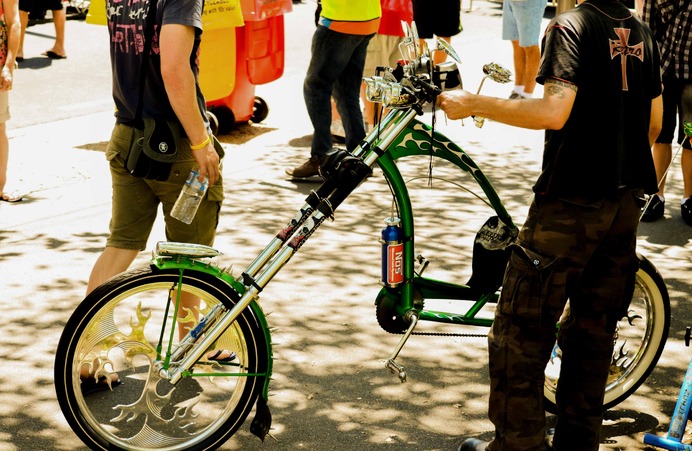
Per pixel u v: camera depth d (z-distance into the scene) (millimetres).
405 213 3604
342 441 3633
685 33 5824
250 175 7004
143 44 3557
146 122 3635
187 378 4023
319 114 6695
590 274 3254
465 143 7926
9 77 5941
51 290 4938
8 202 6227
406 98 3242
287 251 3355
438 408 3902
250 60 7898
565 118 2904
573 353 3328
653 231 6043
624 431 3758
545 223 3072
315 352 4352
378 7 6680
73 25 12797
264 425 3424
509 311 3135
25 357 4230
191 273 3336
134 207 3848
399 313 3709
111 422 3691
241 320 3381
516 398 3139
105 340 3383
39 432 3643
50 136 7797
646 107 3168
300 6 14891
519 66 9398
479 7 15359
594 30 2984
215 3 7238
